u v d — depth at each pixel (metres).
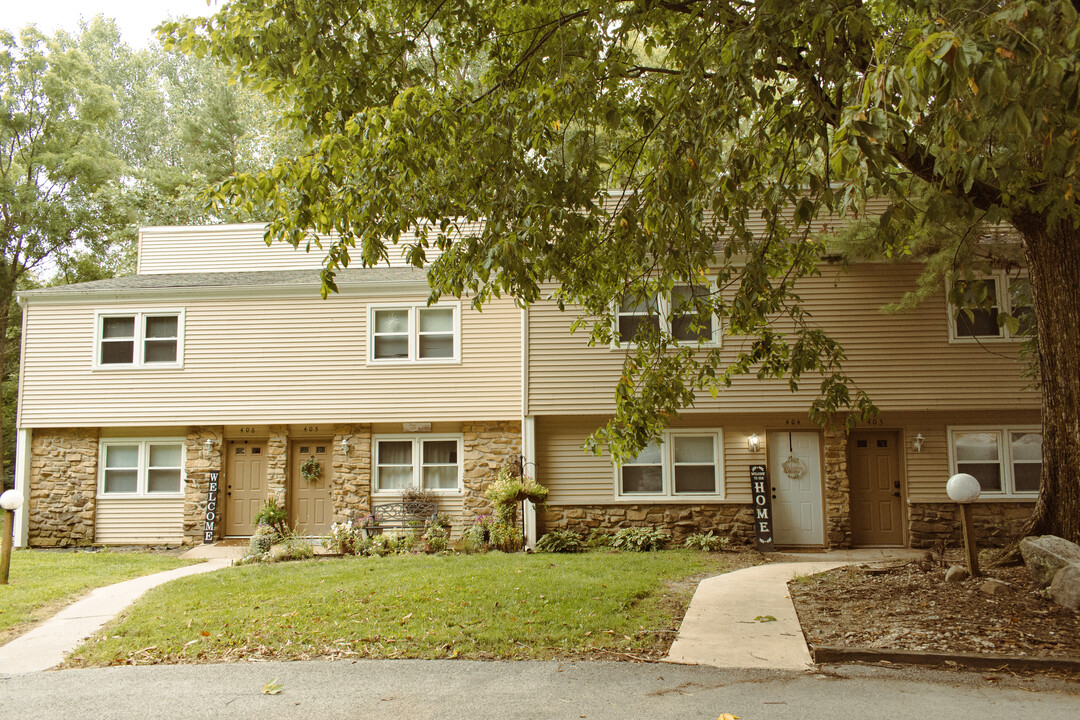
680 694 5.54
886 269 14.58
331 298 16.31
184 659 6.89
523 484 14.66
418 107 6.43
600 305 9.70
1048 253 8.37
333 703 5.47
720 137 6.79
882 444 14.93
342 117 7.57
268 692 5.75
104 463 16.59
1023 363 14.09
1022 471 14.41
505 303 16.08
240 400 16.17
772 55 6.04
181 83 38.50
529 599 8.83
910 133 6.36
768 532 14.25
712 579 10.63
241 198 6.89
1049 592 7.54
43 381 16.48
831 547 14.42
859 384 14.34
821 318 14.59
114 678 6.30
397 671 6.28
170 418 16.20
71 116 28.12
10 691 5.98
